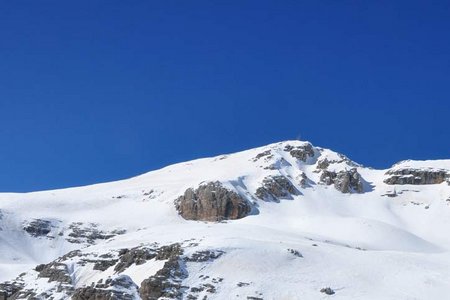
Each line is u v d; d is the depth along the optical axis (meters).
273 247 150.12
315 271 140.75
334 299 125.81
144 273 140.75
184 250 142.88
